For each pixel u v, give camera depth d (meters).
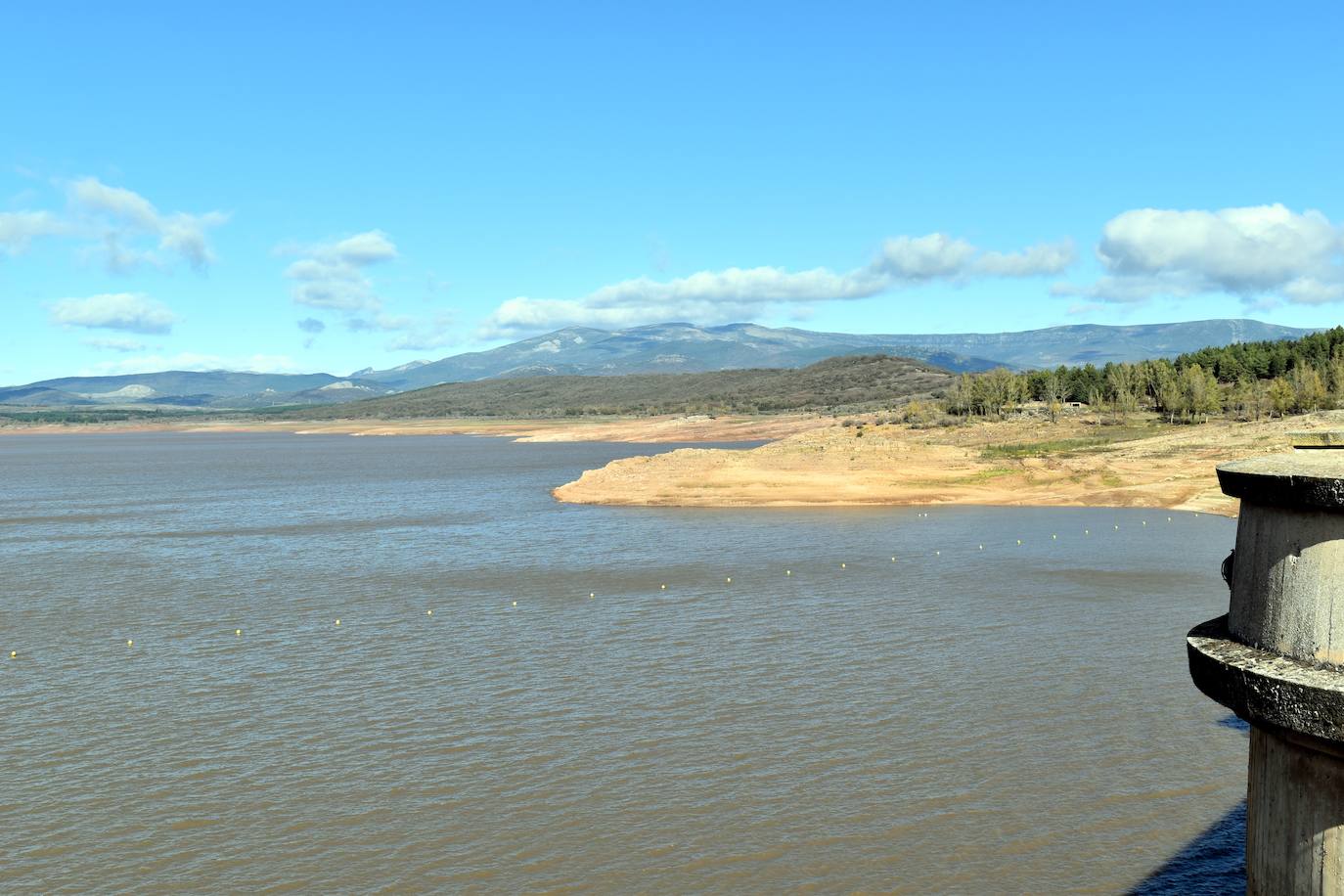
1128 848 20.86
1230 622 6.10
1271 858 5.82
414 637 38.31
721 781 24.41
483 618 41.34
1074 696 29.88
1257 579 5.78
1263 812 5.88
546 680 32.34
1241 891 19.05
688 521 70.88
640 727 27.98
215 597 46.84
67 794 24.14
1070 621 39.09
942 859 20.61
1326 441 5.98
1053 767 24.83
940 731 27.30
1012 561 52.53
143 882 20.19
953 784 23.98
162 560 58.31
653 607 42.78
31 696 31.44
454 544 62.94
